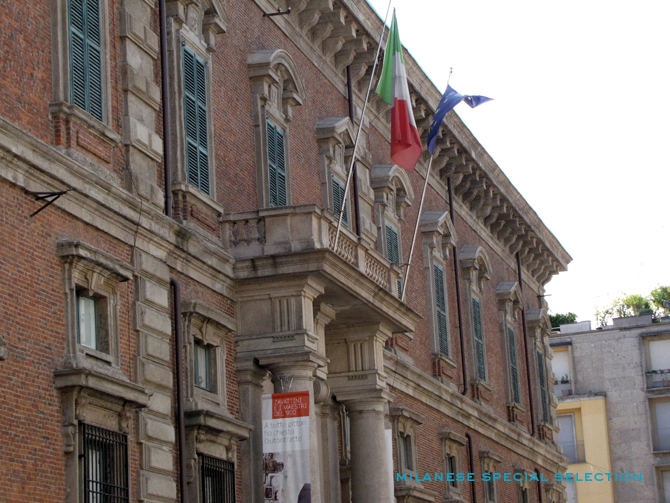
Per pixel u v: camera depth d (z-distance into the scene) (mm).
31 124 16438
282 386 20969
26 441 15297
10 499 14883
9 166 15508
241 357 21328
